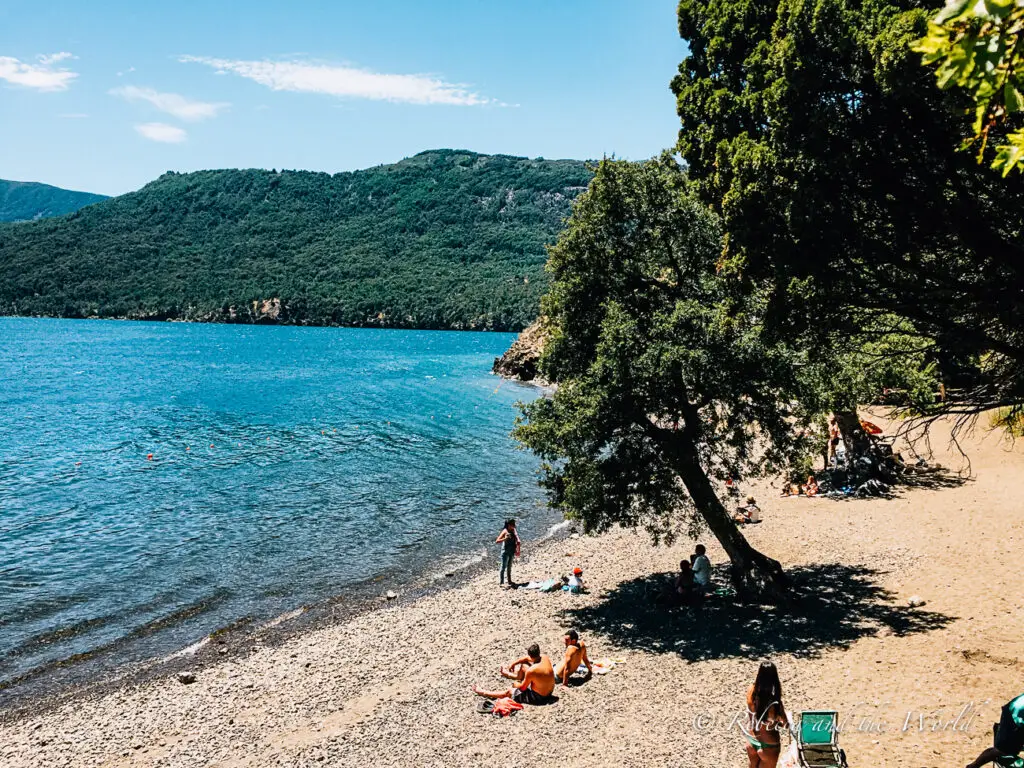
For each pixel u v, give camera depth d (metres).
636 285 17.92
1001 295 10.95
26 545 25.06
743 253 12.98
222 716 14.06
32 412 57.31
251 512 29.66
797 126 11.73
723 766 10.36
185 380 82.38
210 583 21.83
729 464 17.78
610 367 16.27
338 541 26.05
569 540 26.34
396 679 15.43
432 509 30.58
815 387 16.52
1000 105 3.96
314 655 16.89
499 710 13.14
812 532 23.06
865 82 10.98
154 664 16.58
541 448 17.62
